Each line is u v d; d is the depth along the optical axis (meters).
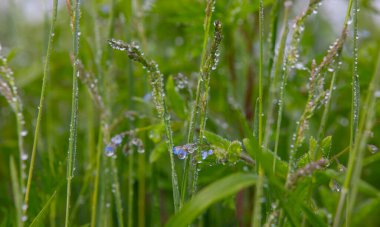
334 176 0.32
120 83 0.60
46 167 0.45
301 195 0.34
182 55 0.59
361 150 0.31
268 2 0.52
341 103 0.56
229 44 0.58
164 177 0.56
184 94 0.46
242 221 0.51
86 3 0.55
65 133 0.63
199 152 0.35
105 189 0.45
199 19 0.51
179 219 0.29
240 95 0.59
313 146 0.34
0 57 0.38
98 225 0.47
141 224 0.50
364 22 0.77
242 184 0.30
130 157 0.46
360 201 0.52
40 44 0.72
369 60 0.57
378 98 0.36
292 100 0.57
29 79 0.65
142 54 0.34
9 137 0.63
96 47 0.50
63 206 0.51
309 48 0.62
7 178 0.54
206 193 0.30
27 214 0.43
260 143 0.34
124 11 0.53
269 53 0.44
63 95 0.67
